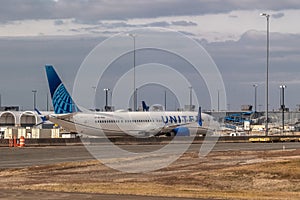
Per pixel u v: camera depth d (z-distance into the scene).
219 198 42.06
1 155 86.38
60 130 148.50
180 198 41.56
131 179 57.62
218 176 57.78
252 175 57.47
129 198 41.31
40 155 86.25
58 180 56.59
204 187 51.81
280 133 193.62
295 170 58.81
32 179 57.47
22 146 110.62
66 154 88.25
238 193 46.47
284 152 88.12
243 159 76.06
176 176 59.09
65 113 122.38
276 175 56.97
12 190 46.62
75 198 41.34
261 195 44.94
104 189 47.66
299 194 46.16
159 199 40.81
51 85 122.31
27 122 183.38
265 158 76.56
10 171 64.69
